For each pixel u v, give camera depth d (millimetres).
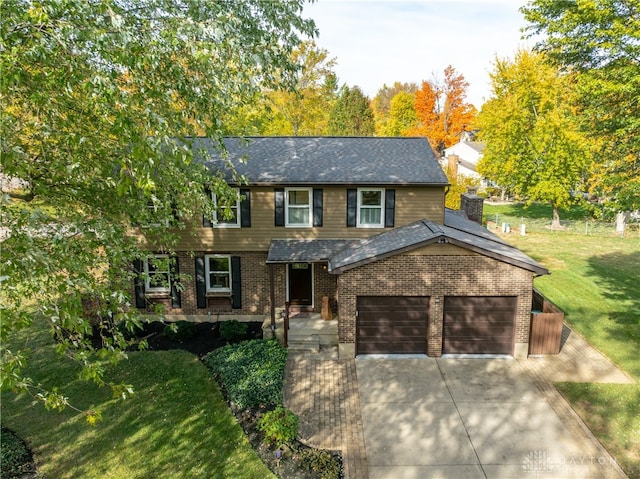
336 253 16734
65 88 7883
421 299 15078
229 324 16875
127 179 7816
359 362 15000
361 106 46406
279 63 12734
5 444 10812
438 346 15180
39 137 9109
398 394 13102
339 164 18266
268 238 17828
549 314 15047
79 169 8953
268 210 17641
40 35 7020
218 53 8742
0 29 6734
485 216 39906
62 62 7590
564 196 32656
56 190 10109
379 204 17781
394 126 60500
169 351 15672
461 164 58594
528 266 14508
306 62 38156
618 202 17188
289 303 18469
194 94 9273
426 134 58125
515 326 15047
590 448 10766
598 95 16078
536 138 32500
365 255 14938
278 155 18875
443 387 13430
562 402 12609
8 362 6434
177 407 12438
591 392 13055
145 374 14102
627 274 23562
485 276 14758
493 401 12688
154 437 11219
